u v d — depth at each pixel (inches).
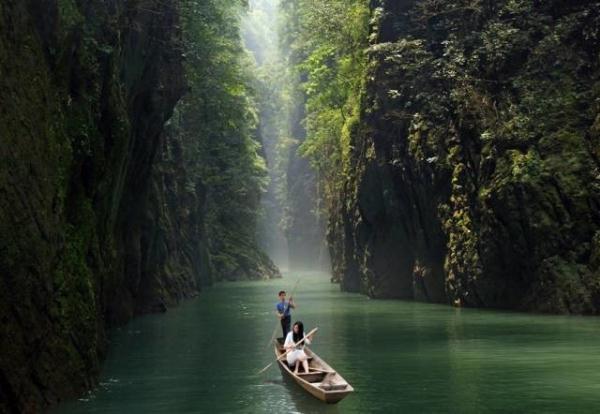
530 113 1213.1
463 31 1397.6
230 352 828.0
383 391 573.6
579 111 1187.9
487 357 727.1
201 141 2438.5
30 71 558.9
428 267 1444.4
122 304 1192.2
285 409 520.4
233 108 2267.5
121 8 970.7
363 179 1648.6
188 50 1455.5
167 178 1824.6
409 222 1530.5
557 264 1117.1
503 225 1183.6
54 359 531.8
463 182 1307.8
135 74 1083.9
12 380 475.2
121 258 1150.3
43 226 530.6
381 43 1524.4
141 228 1343.5
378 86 1567.4
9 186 490.6
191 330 1072.8
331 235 2379.4
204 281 2367.1
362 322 1108.5
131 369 714.2
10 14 533.3
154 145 1270.9
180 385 624.1
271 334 1002.1
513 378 613.0
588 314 1075.3
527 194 1146.7
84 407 530.0
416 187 1454.2
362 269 1795.0
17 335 483.5
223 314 1348.4
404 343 851.4
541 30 1284.4
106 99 859.4
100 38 866.1
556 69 1243.8
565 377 611.5
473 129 1289.4
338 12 1881.2
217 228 2859.3
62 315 549.0
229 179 2802.7
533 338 848.9
